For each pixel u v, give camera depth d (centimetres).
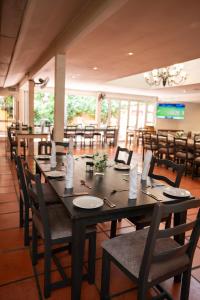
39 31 379
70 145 366
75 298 170
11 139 624
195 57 463
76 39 333
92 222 166
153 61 500
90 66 570
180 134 825
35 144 910
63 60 423
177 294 186
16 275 199
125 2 229
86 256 226
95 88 1080
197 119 1353
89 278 191
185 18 283
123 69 593
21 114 1094
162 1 242
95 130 970
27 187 219
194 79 742
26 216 235
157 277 142
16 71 719
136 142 1091
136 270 143
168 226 243
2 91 1075
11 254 226
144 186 223
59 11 307
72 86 1036
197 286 194
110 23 301
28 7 287
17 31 334
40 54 526
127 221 298
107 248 163
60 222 194
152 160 265
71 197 189
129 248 161
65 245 240
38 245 239
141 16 279
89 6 287
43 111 1176
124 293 184
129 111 1290
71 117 1202
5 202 344
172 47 399
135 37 353
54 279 196
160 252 150
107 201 182
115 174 263
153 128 1177
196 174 570
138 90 1064
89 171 268
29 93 747
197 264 222
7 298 175
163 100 1325
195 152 551
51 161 284
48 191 269
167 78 684
